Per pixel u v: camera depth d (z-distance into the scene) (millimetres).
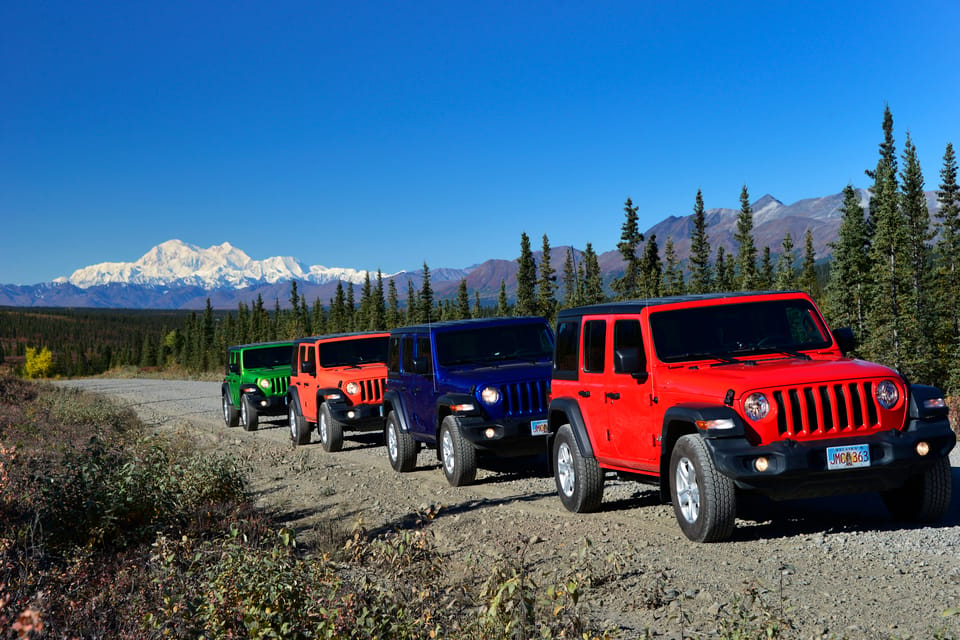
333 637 4375
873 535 6750
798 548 6582
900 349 69625
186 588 5465
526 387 11180
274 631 4406
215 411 28781
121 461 10281
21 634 3383
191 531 8688
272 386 22016
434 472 12844
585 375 8750
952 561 5832
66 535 8094
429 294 119750
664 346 7617
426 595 4902
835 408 6531
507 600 4594
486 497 10383
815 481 6480
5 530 7574
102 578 6555
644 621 5254
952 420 12641
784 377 6625
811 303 8031
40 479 8797
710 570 6180
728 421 6520
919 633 4559
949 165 75938
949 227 75938
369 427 16062
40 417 23547
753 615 4641
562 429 9164
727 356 7516
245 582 5043
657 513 8453
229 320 155125
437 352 12148
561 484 9203
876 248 73688
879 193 88500
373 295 121750
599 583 6156
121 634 5137
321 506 11000
